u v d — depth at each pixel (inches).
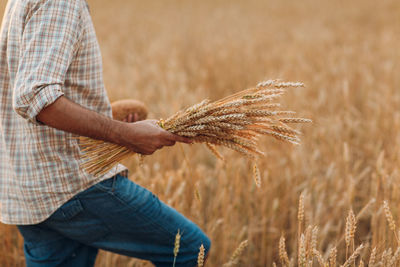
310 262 70.3
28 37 60.4
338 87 228.2
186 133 66.6
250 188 120.7
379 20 525.3
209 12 684.1
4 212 71.7
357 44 385.1
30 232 76.3
